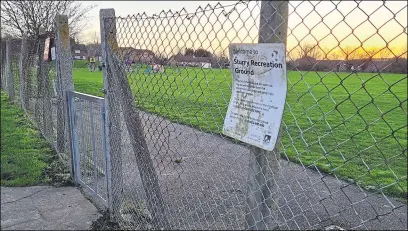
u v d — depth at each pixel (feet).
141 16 8.50
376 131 18.99
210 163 13.70
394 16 3.99
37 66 21.57
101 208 12.04
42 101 20.93
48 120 19.60
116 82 9.91
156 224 9.50
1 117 27.40
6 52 39.24
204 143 13.37
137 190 11.29
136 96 9.34
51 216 11.49
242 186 11.90
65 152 16.05
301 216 10.57
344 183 12.96
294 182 12.36
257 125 5.50
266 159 5.81
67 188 13.71
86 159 13.19
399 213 10.66
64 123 15.80
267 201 5.89
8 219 11.27
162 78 8.36
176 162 13.73
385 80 4.41
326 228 9.91
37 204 12.34
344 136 17.67
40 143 19.92
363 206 11.19
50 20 36.65
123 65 9.52
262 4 5.29
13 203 12.39
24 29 37.70
